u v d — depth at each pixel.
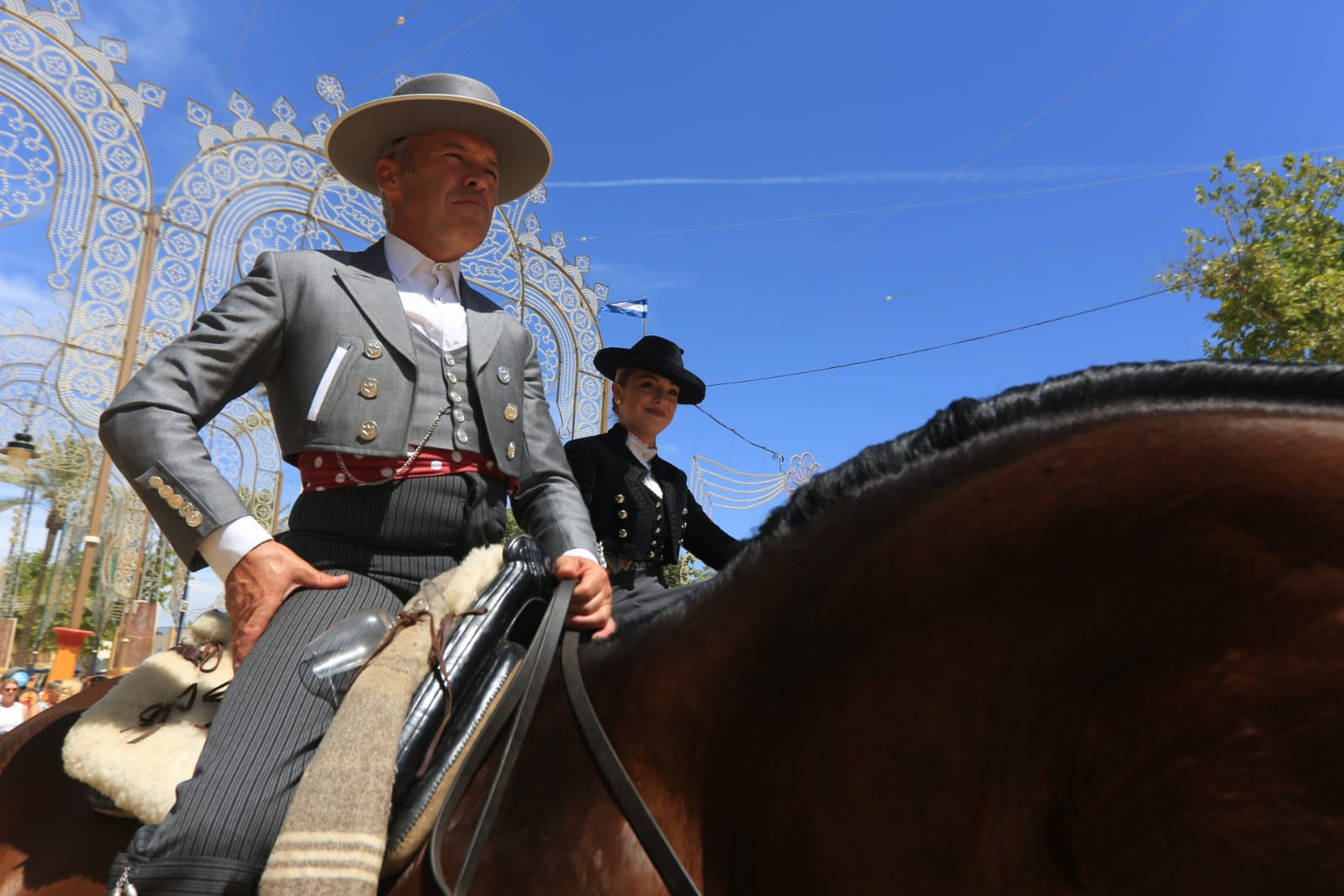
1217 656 0.76
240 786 1.29
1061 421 1.02
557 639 1.42
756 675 1.17
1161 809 0.76
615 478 3.50
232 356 1.61
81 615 6.94
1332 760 0.68
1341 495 0.75
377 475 1.63
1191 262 9.06
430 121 2.04
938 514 1.04
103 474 7.00
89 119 5.96
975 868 0.93
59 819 1.64
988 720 0.93
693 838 1.17
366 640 1.43
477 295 1.97
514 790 1.25
